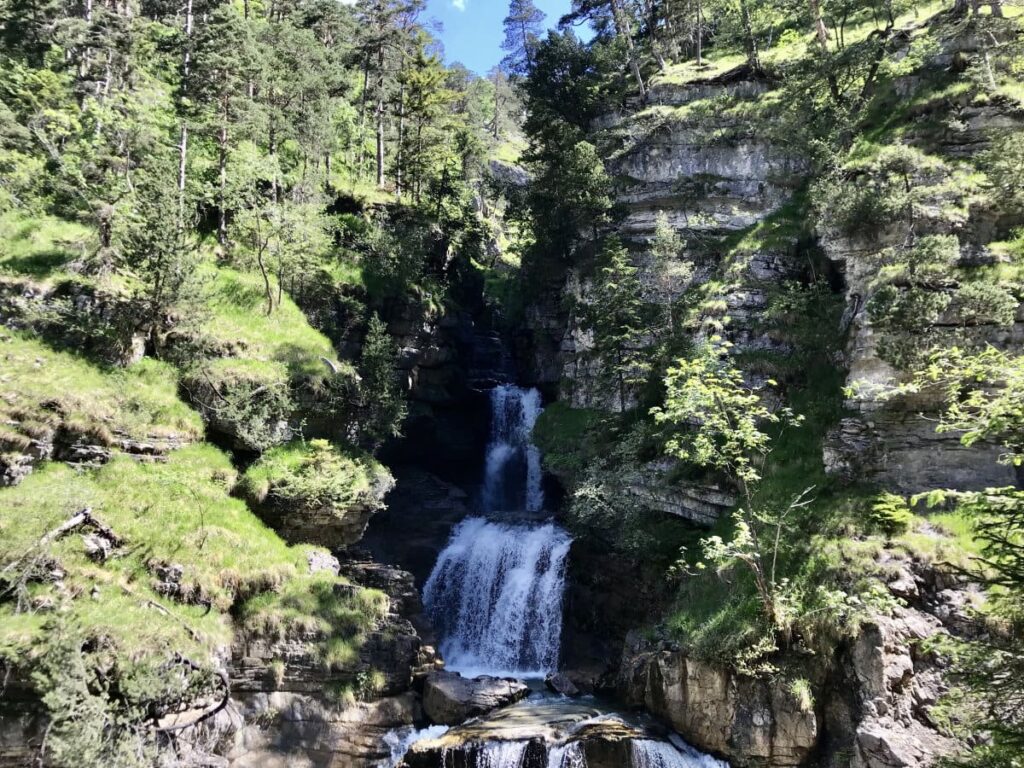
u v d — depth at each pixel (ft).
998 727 40.55
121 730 57.16
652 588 97.25
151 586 72.59
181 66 158.92
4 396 78.84
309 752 73.05
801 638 71.61
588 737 71.31
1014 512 39.86
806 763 67.41
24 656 55.88
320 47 173.37
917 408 83.56
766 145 142.20
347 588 85.46
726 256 127.85
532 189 158.71
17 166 112.06
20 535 65.67
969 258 87.20
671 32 201.77
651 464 106.83
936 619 69.62
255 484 93.09
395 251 149.38
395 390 131.44
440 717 81.30
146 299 100.22
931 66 122.83
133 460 85.81
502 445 156.25
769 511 87.10
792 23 187.11
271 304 121.90
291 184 152.66
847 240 100.42
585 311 130.82
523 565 113.70
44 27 138.72
